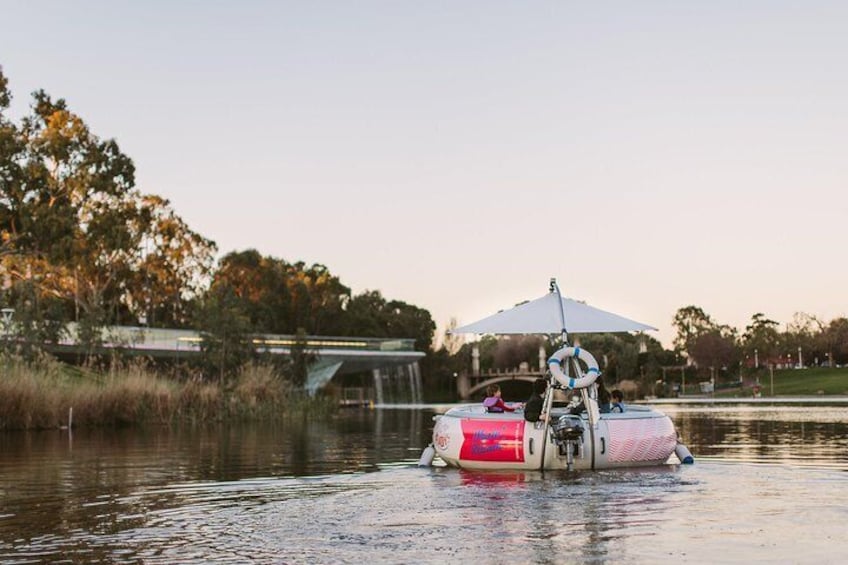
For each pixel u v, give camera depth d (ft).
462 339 418.10
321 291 389.60
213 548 31.81
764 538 32.04
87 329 160.04
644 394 344.49
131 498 45.27
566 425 52.37
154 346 203.72
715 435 89.56
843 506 39.11
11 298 166.20
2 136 174.40
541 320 59.52
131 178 206.90
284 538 33.42
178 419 132.05
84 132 199.31
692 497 42.09
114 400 123.24
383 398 304.09
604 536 32.65
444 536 33.17
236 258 357.61
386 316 416.26
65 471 59.52
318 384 255.09
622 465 54.54
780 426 107.04
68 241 177.88
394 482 50.06
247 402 148.66
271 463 64.18
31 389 113.19
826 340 483.10
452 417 57.57
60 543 33.19
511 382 402.72
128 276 275.80
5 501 44.73
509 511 38.58
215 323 173.37
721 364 450.30
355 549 31.14
